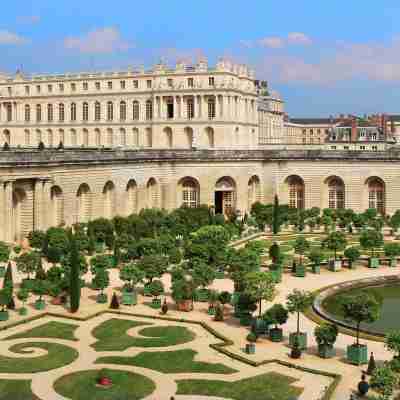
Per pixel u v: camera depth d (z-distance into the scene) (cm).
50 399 3934
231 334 5175
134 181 11106
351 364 4544
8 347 4828
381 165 12075
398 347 4006
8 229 8406
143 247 7300
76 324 5416
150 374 4341
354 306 4591
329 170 12262
